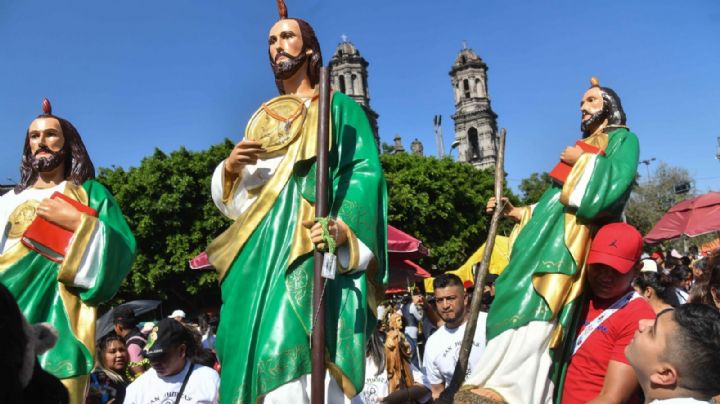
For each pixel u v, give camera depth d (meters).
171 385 5.35
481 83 85.38
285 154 4.48
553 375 4.18
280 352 3.88
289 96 4.70
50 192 4.86
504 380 4.21
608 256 4.05
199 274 30.00
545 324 4.21
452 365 5.96
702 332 2.69
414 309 12.84
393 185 36.44
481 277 4.27
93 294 4.42
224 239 4.43
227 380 4.05
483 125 83.50
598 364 4.07
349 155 4.44
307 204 4.26
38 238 4.40
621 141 4.55
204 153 30.97
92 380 5.91
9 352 1.91
